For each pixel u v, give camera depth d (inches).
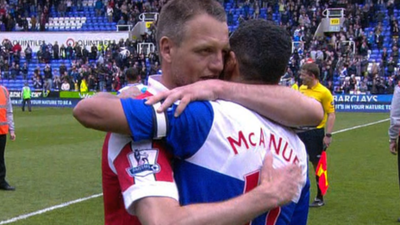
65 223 283.1
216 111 76.8
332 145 623.5
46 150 574.2
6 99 374.0
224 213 71.1
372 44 1406.3
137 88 87.0
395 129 299.4
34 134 728.3
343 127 840.9
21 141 651.5
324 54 1305.4
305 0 1549.0
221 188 75.8
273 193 74.7
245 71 82.8
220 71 82.1
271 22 84.3
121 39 1487.5
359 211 312.3
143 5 1620.3
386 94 1191.6
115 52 1432.1
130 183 72.6
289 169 78.8
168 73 82.3
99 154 545.3
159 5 1621.6
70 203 329.7
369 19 1481.3
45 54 1524.4
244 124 77.7
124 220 79.8
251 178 76.9
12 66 1513.3
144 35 1536.7
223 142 75.9
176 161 77.1
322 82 1255.5
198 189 75.4
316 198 326.3
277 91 81.4
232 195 76.1
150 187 71.4
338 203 333.1
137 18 1589.6
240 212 71.9
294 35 1430.9
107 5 1676.9
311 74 331.3
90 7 1678.2
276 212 80.6
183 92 76.2
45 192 362.9
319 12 1496.1
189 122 74.4
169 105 74.4
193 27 78.4
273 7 1560.0
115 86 1341.0
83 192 362.9
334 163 492.7
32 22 1600.6
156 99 75.0
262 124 79.9
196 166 76.0
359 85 1240.8
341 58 1314.0
